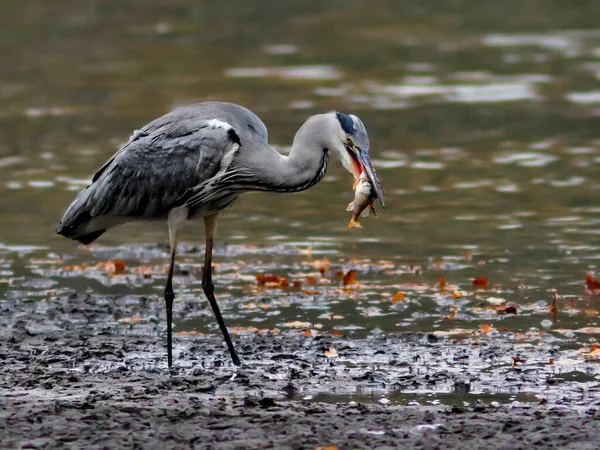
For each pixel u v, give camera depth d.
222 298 13.41
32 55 32.41
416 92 27.00
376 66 30.25
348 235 16.52
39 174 19.81
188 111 11.35
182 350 11.33
